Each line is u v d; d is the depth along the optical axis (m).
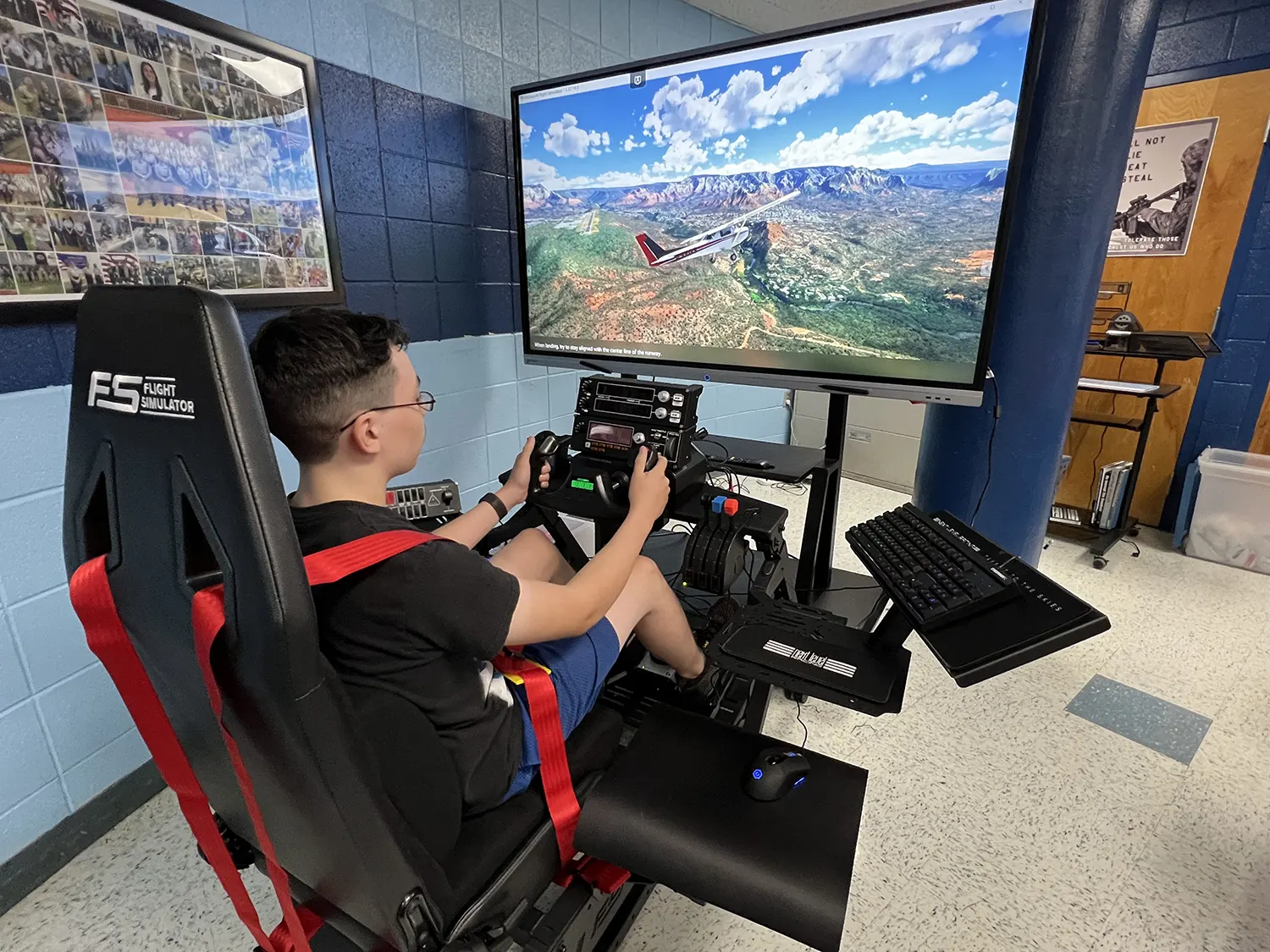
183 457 0.49
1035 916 1.21
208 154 1.49
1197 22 2.59
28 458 1.28
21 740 1.31
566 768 0.89
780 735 1.71
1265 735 1.69
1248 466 2.62
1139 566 2.71
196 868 1.34
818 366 1.78
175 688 0.60
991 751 1.65
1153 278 2.88
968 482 2.22
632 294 1.98
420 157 2.04
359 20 1.80
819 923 0.74
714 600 2.10
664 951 1.16
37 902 1.27
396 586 0.69
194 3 1.45
